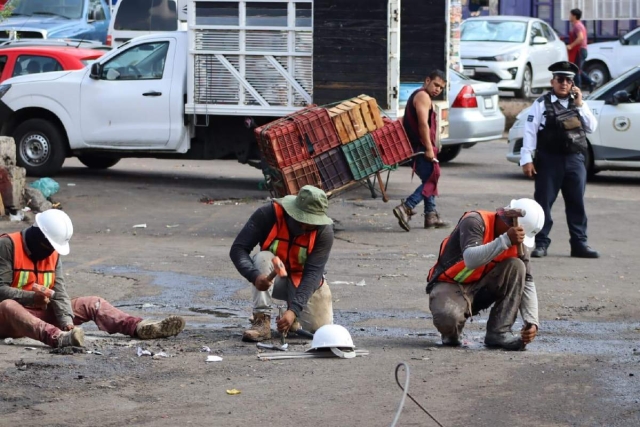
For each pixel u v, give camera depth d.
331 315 10.16
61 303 9.69
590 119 14.45
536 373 8.65
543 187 14.52
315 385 8.29
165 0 31.81
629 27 43.03
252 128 20.33
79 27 32.34
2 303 9.45
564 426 7.26
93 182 21.19
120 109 20.75
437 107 20.45
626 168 21.86
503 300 9.58
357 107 16.12
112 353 9.30
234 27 19.69
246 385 8.29
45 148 21.31
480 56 32.75
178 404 7.77
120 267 13.84
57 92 21.11
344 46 19.06
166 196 19.81
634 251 15.22
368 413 7.54
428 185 16.75
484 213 9.24
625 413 7.55
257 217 9.59
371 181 20.00
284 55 19.53
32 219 17.52
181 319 9.93
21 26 31.64
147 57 20.75
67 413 7.53
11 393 7.98
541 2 43.22
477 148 28.58
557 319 11.09
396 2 18.86
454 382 8.36
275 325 10.80
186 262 14.20
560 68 14.19
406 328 10.69
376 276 13.34
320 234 9.60
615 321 11.02
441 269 9.62
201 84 20.09
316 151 15.85
